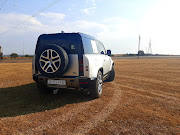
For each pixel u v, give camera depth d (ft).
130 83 22.04
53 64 11.58
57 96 15.10
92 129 8.30
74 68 12.28
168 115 10.41
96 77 13.46
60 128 8.41
